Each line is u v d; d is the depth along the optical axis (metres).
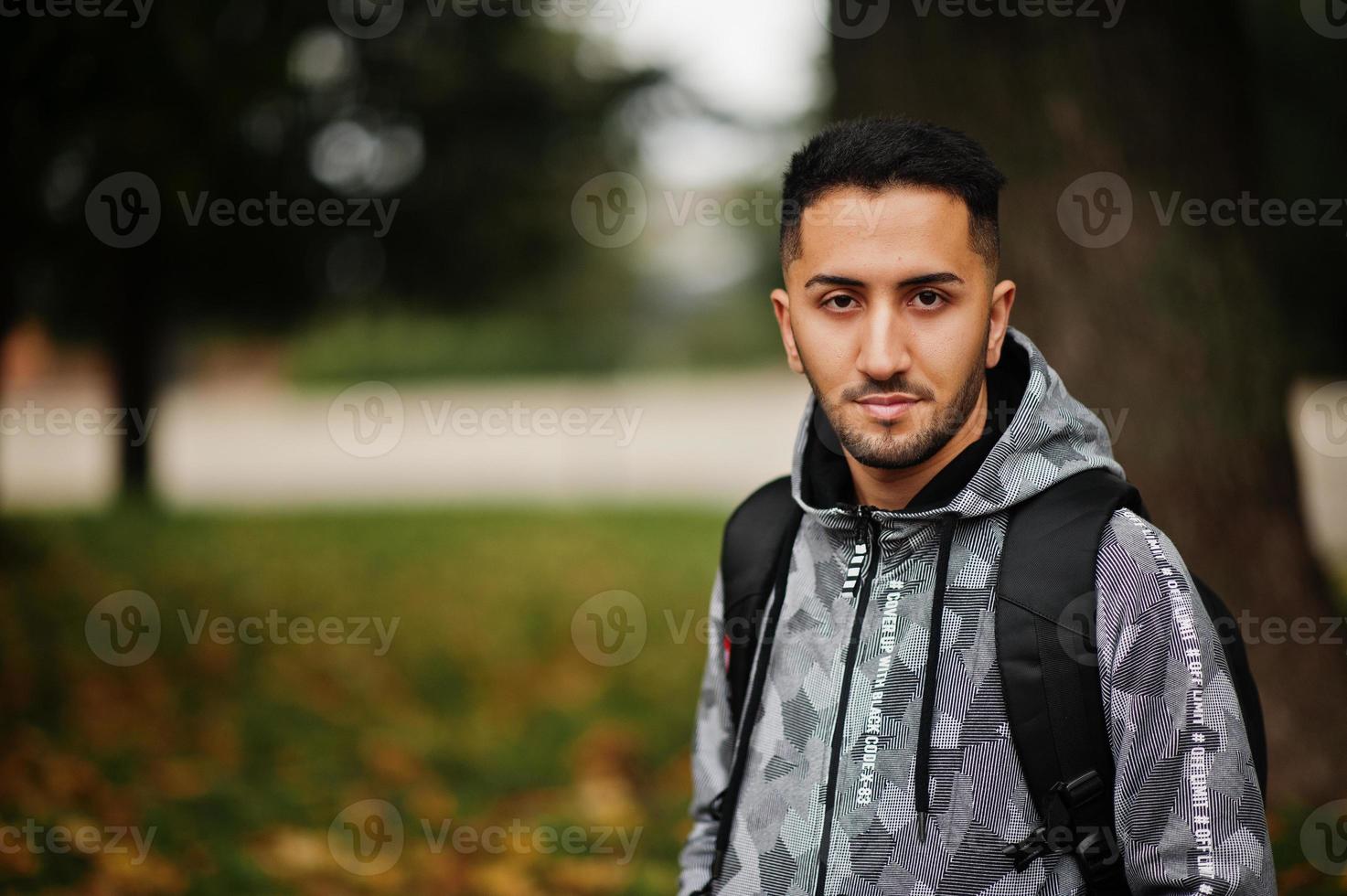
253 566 8.58
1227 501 3.12
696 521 11.59
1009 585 1.44
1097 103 3.10
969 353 1.47
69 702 4.86
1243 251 3.18
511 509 12.34
